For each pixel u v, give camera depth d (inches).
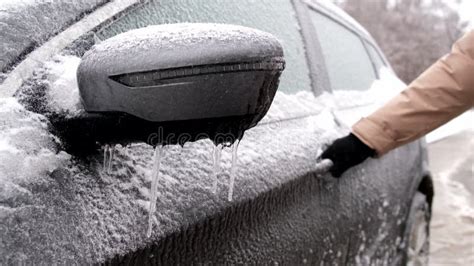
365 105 91.7
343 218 67.8
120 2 46.5
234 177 47.0
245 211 49.3
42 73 39.6
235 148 42.8
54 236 35.6
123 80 36.2
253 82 36.5
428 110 65.0
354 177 72.7
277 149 56.4
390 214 87.7
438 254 113.7
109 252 37.6
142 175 42.0
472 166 129.0
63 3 42.9
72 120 38.9
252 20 63.1
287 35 71.4
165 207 42.1
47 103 39.1
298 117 64.4
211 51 35.6
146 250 39.9
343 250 69.4
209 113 36.8
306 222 59.6
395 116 65.9
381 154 67.2
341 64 91.0
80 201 37.8
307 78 73.4
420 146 110.1
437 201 123.3
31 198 35.6
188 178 44.7
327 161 64.4
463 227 118.0
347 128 74.5
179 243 42.6
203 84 35.9
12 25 39.8
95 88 37.0
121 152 42.1
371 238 80.0
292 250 56.8
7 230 34.0
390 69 122.0
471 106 65.0
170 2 51.6
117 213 39.2
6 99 37.7
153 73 35.7
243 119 37.9
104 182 39.8
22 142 36.9
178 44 36.0
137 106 36.6
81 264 36.0
